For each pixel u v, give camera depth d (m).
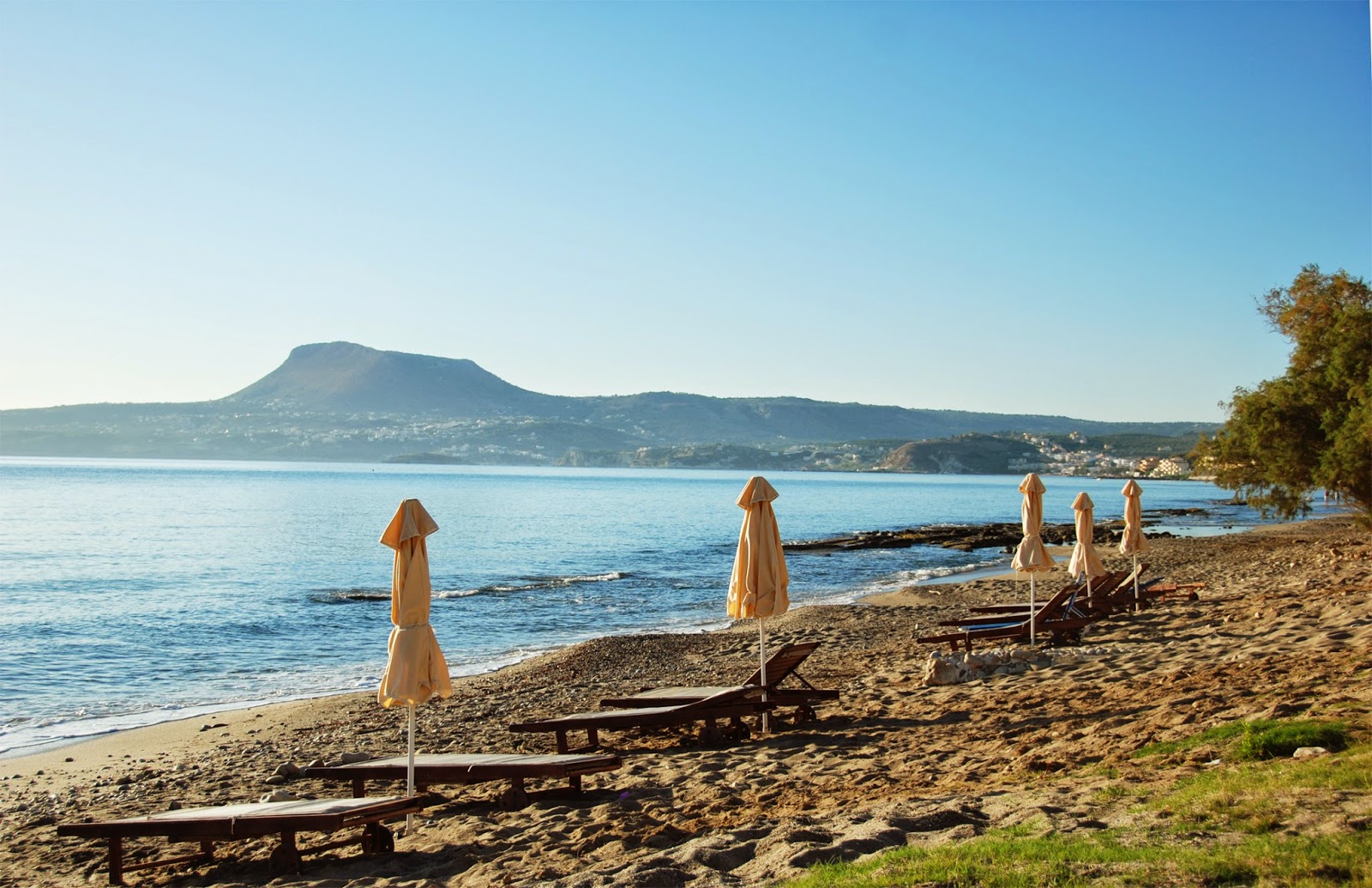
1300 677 9.82
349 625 26.30
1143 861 5.03
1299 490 35.38
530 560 45.19
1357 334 31.78
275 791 10.17
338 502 101.19
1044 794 6.96
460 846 7.93
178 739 14.33
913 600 29.72
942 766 8.93
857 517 89.75
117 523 68.06
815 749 10.49
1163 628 17.36
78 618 26.94
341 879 7.51
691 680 17.39
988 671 14.38
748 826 7.23
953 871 5.21
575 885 6.25
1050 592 30.25
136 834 7.97
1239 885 4.59
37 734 14.78
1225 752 7.39
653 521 76.94
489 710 15.27
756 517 12.09
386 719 15.10
